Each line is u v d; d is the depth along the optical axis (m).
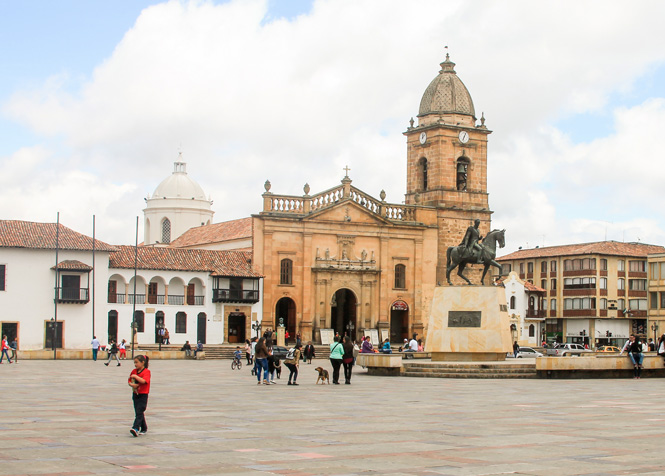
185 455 17.17
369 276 98.31
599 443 19.14
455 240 102.50
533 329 119.00
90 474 14.95
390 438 19.88
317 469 15.62
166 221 130.12
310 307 95.12
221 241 108.69
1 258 80.50
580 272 117.75
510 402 29.98
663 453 17.70
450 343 50.94
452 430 21.48
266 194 94.25
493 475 15.08
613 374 45.06
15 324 80.75
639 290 119.88
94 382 40.78
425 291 101.06
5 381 41.38
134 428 19.91
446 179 101.62
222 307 90.31
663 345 45.59
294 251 94.88
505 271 128.50
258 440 19.41
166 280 87.81
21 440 19.09
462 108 102.94
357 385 39.66
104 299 84.12
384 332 98.50
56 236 84.12
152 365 63.22
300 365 65.81
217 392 34.66
